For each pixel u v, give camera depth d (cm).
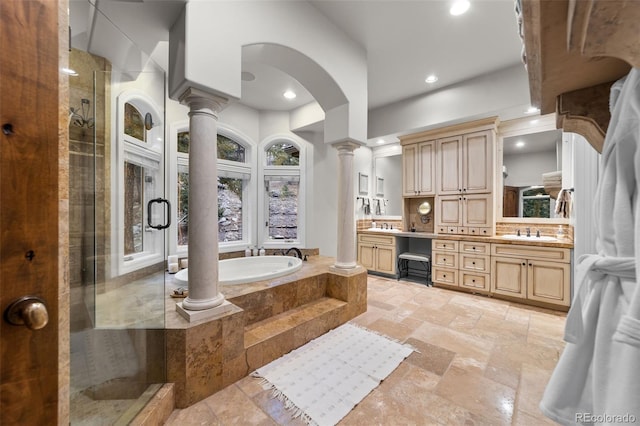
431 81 335
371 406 145
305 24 209
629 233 58
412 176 422
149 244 199
